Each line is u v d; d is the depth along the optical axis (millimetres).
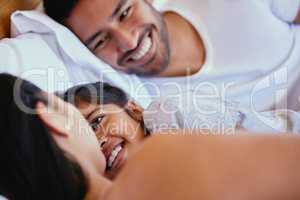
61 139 842
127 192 433
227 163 439
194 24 1062
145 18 1021
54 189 806
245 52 1074
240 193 418
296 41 1102
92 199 807
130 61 1014
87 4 979
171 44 1047
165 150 448
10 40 940
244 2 1069
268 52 1082
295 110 1083
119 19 1001
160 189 424
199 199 414
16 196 802
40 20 968
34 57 919
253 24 1079
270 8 1098
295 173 433
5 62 881
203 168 433
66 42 960
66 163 824
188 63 1051
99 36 996
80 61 960
